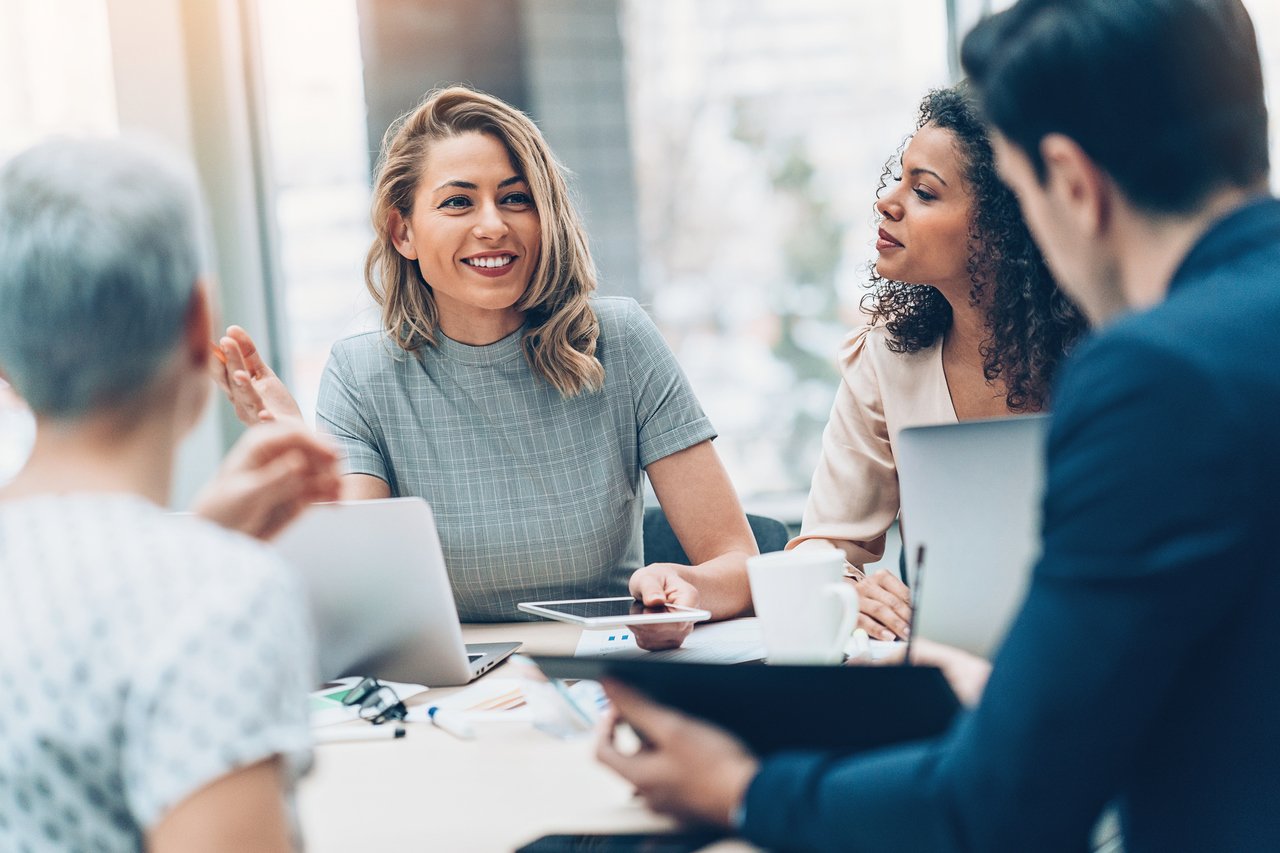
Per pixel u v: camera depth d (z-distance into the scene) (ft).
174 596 2.27
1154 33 2.50
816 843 2.75
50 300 2.34
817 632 3.98
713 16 10.89
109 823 2.27
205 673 2.20
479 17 10.84
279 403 5.98
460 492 6.49
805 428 11.15
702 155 11.05
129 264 2.36
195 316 2.55
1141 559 2.32
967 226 5.90
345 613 4.71
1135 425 2.35
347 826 3.40
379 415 6.60
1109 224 2.67
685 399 6.64
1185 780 2.49
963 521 4.12
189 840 2.16
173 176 2.51
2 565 2.32
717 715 3.01
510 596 6.44
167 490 2.60
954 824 2.52
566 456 6.50
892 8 10.66
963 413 6.36
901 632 4.99
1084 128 2.58
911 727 2.85
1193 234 2.60
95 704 2.21
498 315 6.52
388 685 4.79
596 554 6.45
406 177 6.39
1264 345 2.37
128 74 9.91
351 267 10.78
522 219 6.32
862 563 6.46
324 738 4.21
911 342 6.40
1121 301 2.80
